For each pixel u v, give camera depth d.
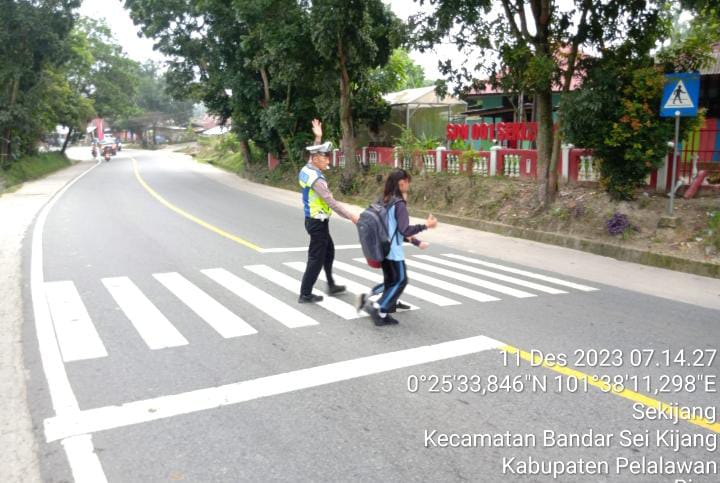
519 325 6.13
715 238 9.30
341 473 3.39
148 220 13.89
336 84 19.98
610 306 7.04
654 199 10.92
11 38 26.44
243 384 4.57
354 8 17.83
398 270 5.92
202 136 75.31
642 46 10.88
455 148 17.34
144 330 5.85
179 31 26.23
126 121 83.12
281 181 24.44
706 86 15.23
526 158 14.20
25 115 28.11
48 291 7.33
